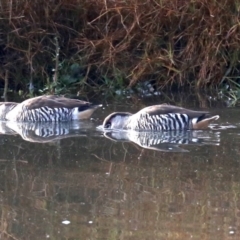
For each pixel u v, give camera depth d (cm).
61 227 976
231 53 1992
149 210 1032
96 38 2028
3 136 1490
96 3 1995
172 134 1487
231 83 1984
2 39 1992
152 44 2000
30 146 1398
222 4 1958
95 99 1903
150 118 1521
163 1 1964
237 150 1339
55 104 1648
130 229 964
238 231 953
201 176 1186
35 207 1054
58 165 1262
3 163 1277
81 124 1612
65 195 1101
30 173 1217
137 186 1139
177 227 970
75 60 2020
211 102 1830
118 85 2003
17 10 1966
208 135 1466
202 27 1986
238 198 1079
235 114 1666
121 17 1962
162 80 2006
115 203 1064
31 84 2006
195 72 2012
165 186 1139
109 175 1199
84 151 1357
